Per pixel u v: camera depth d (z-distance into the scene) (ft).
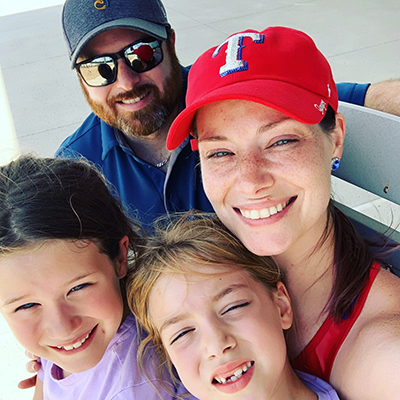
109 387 1.67
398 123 1.82
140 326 1.82
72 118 4.93
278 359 1.54
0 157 3.86
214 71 1.35
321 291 1.60
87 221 1.57
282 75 1.31
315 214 1.41
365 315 1.49
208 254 1.68
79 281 1.51
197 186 2.36
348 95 2.29
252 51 1.33
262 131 1.31
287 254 1.59
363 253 1.58
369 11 6.66
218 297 1.58
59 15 8.61
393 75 4.81
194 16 7.26
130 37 2.25
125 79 2.25
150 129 2.37
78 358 1.60
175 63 2.48
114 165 2.45
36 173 1.66
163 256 1.74
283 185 1.35
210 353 1.52
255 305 1.58
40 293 1.48
